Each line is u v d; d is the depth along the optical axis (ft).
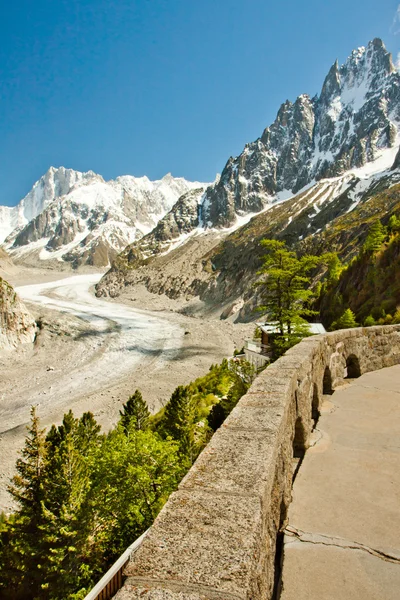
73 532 51.19
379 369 40.78
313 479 18.70
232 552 8.00
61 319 382.42
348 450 21.57
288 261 94.53
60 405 180.45
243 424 14.51
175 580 7.34
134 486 54.49
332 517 15.55
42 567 52.39
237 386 98.73
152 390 193.57
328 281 274.77
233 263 611.06
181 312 543.80
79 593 47.44
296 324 93.30
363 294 220.84
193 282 630.33
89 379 226.99
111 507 53.72
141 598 6.98
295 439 21.95
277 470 13.44
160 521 9.11
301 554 13.46
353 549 13.62
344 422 25.68
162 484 55.21
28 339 310.65
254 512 9.29
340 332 35.76
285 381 19.02
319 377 28.91
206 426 94.89
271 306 99.04
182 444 76.43
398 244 218.38
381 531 14.58
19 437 140.87
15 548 54.75
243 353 201.57
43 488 57.93
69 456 56.59
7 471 113.39
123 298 648.79
